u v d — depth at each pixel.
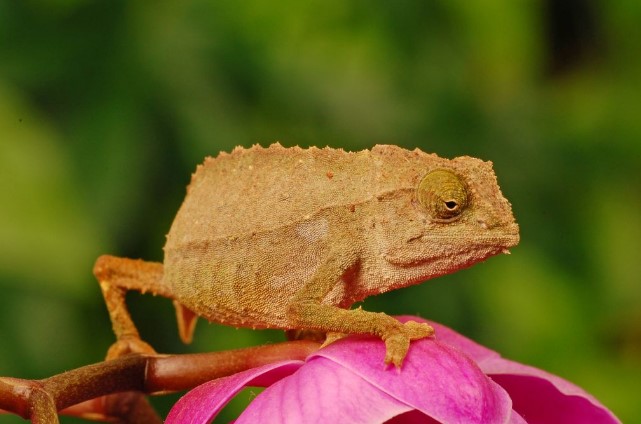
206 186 0.36
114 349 0.37
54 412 0.33
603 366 0.49
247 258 0.35
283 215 0.35
